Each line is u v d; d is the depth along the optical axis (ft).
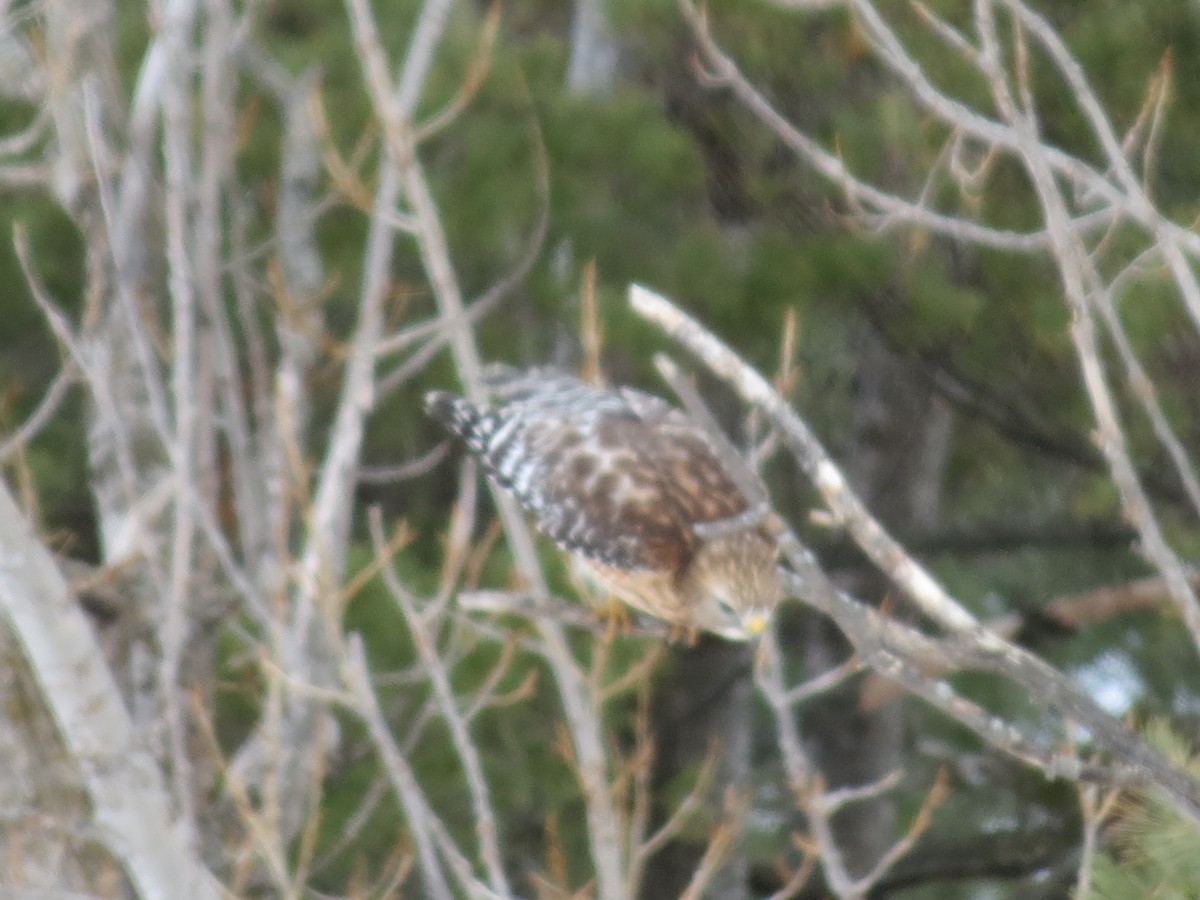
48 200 46.11
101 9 35.55
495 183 46.44
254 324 34.63
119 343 36.04
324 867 41.14
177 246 30.73
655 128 47.11
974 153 49.80
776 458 59.16
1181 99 49.52
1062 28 50.52
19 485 45.50
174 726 29.32
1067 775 21.67
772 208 49.83
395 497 51.98
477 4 56.39
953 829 70.64
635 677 29.48
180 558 29.50
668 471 32.04
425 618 28.53
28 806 33.30
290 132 37.63
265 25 47.24
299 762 36.06
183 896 25.12
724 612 31.55
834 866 27.50
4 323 48.80
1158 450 53.47
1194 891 23.81
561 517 32.24
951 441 64.18
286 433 28.02
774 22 48.70
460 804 44.98
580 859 47.75
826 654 66.23
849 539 58.44
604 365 49.80
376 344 30.71
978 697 68.74
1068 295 24.47
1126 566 67.72
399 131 27.96
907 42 48.37
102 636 36.50
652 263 48.34
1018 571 68.33
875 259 47.39
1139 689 67.87
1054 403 52.90
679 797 53.93
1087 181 28.37
